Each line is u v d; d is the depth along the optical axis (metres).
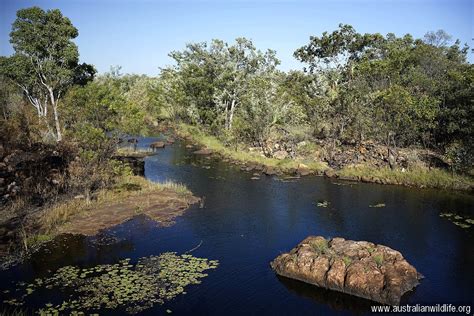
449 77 42.34
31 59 38.97
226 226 24.23
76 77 43.75
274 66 64.12
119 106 29.91
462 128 36.44
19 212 24.06
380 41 61.50
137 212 25.73
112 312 14.59
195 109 64.75
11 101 45.31
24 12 37.56
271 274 18.17
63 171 29.78
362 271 16.48
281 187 33.75
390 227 24.09
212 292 16.41
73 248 20.28
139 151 49.00
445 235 22.73
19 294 15.70
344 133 49.09
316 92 56.75
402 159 38.31
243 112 53.31
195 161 44.84
